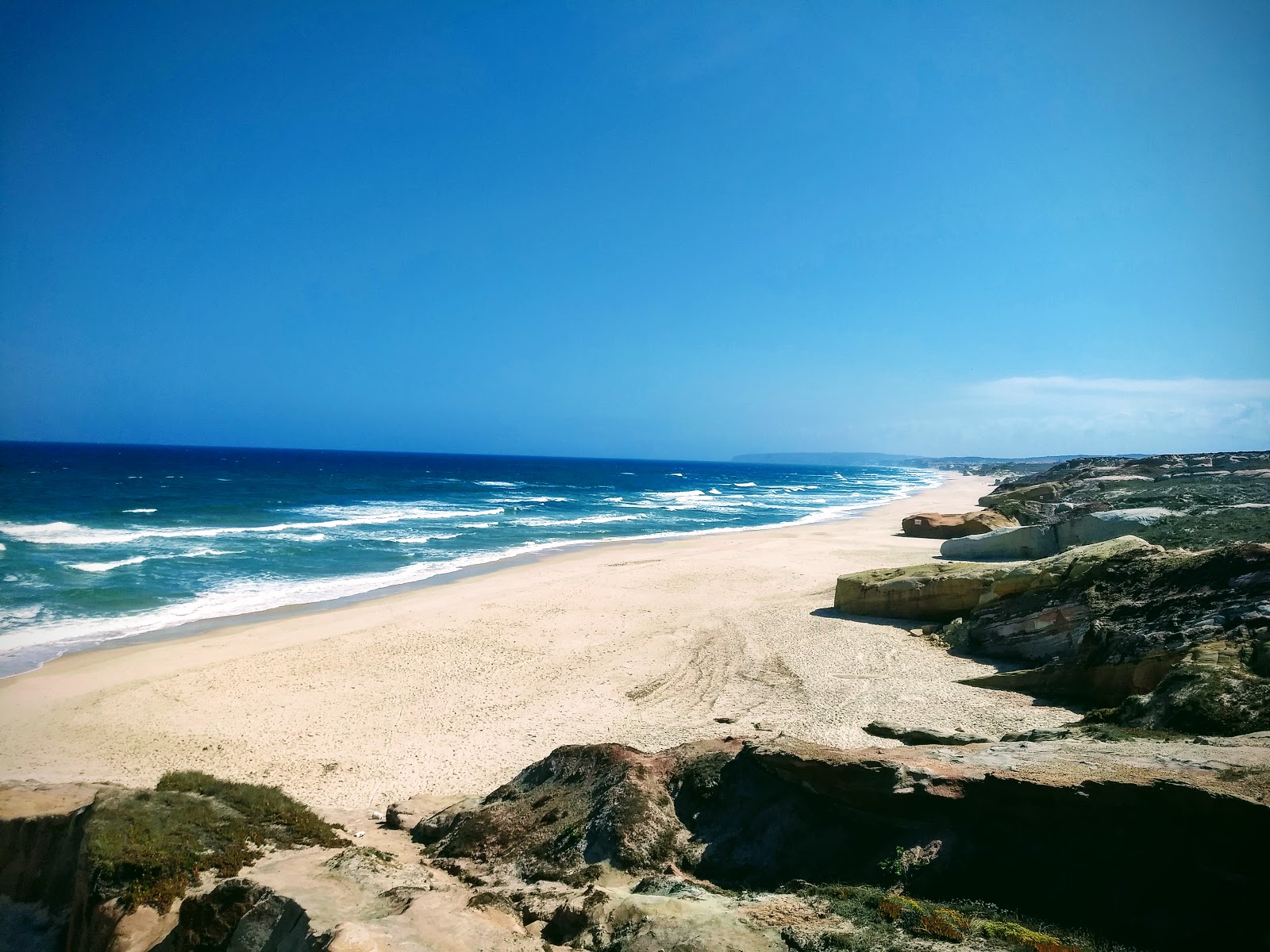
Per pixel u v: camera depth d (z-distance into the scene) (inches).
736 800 359.3
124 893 320.5
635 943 247.9
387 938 245.3
